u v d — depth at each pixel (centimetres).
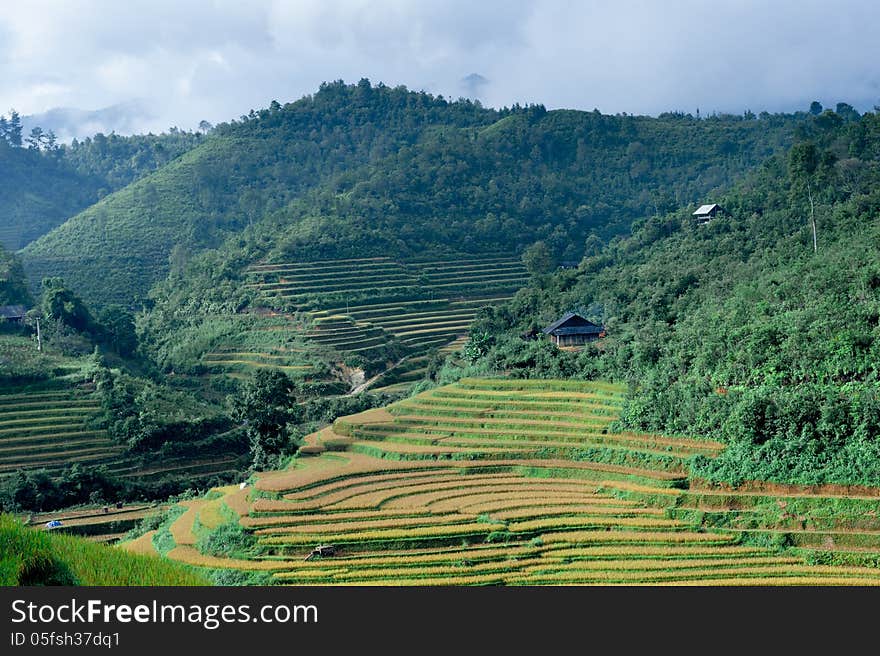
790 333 8894
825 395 7875
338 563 7056
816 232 12594
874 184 13675
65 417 12738
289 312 18562
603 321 13375
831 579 6369
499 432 9756
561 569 6819
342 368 16675
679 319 11638
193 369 17450
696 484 7950
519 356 11625
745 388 8638
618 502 8019
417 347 17675
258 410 10550
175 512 9456
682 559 6919
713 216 16050
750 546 7125
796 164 14400
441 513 7888
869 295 9375
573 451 9094
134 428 12506
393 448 9919
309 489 8669
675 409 8856
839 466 7394
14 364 13888
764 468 7669
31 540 4566
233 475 12125
